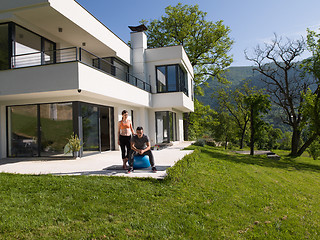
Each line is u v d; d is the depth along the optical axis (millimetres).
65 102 10297
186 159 8250
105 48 14078
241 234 4141
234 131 29078
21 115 10844
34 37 10734
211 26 27828
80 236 3404
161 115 17766
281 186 8539
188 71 21344
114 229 3643
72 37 12195
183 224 4059
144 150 6793
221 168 9172
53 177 5984
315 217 5805
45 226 3623
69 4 10086
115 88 11391
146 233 3619
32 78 8938
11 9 9242
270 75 23422
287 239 4242
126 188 5336
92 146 11352
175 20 27703
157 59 17266
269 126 18078
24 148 10750
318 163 19516
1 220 3684
